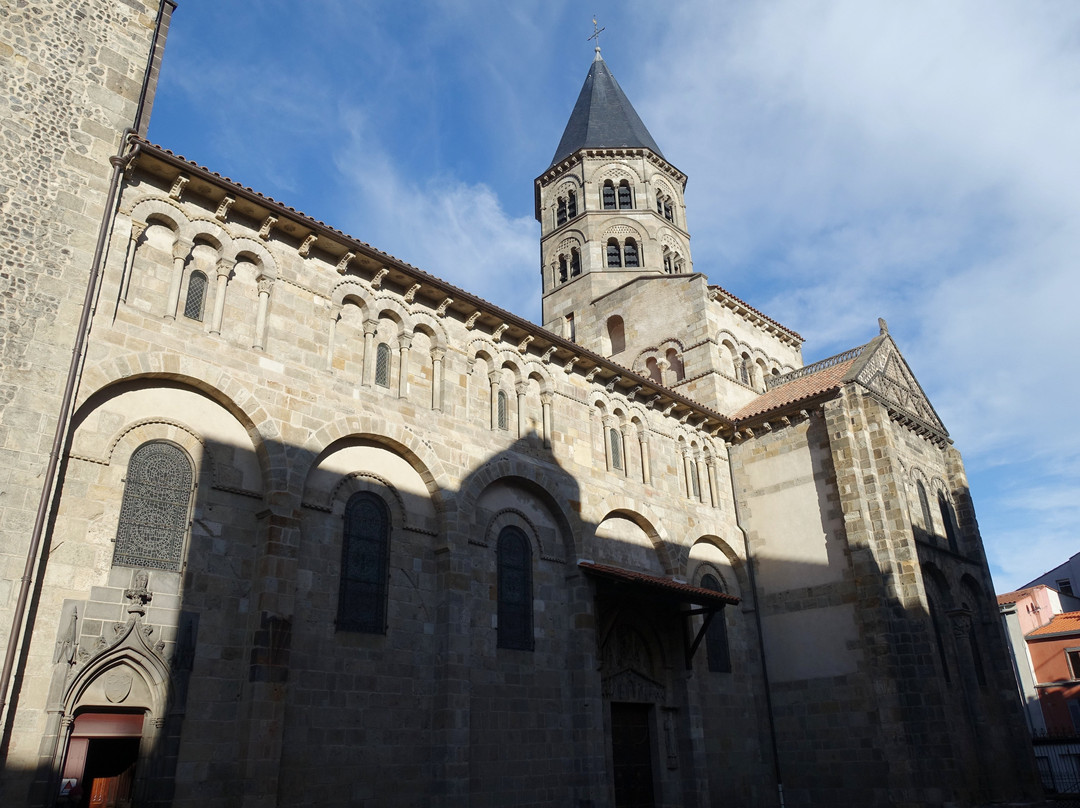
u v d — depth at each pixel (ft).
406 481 71.82
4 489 47.39
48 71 58.18
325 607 61.72
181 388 59.06
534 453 84.43
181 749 51.11
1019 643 172.04
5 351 50.03
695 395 124.98
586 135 160.56
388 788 61.26
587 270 148.46
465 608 70.38
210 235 63.67
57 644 48.19
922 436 117.19
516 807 69.00
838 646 95.35
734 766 92.84
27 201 54.08
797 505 104.53
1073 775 147.33
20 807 44.34
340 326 71.05
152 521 54.75
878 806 87.10
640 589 83.30
